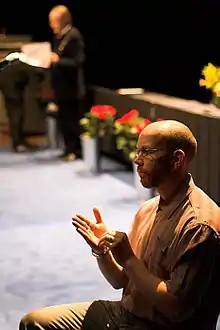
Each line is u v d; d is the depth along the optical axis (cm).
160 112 681
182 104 666
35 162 848
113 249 239
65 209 637
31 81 922
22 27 1041
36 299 430
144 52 1041
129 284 261
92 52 1039
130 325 252
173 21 1004
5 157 883
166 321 243
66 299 430
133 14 1023
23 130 961
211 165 588
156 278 234
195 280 229
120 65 1051
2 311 413
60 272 477
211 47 977
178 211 243
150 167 243
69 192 700
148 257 247
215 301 241
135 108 746
